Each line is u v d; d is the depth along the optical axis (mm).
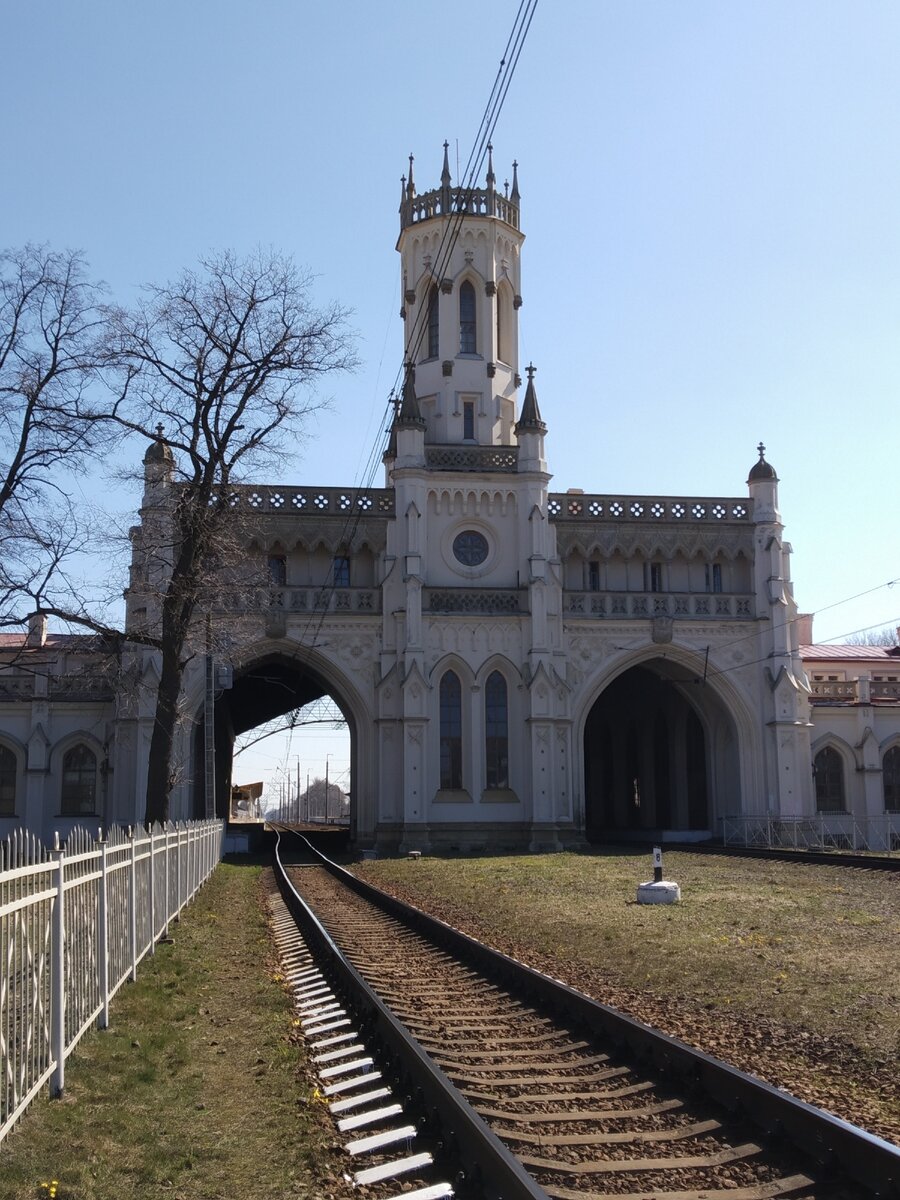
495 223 58000
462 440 55906
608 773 65812
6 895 8914
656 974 15789
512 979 15312
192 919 23641
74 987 11219
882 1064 10547
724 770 54469
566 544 52875
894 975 14719
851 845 52281
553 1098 9578
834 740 54656
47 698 48844
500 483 52344
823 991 13883
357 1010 13336
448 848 49531
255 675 59938
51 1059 9945
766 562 53594
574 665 51875
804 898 24500
